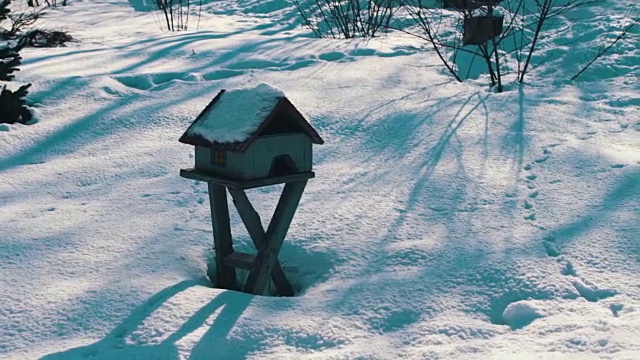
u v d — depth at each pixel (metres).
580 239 4.54
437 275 4.23
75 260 4.49
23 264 4.45
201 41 10.58
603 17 10.80
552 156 5.88
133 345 3.58
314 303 3.99
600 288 3.98
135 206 5.37
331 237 4.80
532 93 7.59
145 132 6.94
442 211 5.10
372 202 5.27
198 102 7.55
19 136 6.89
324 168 5.97
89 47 10.82
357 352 3.47
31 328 3.76
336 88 7.89
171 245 4.71
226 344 3.59
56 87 8.01
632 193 5.14
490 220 4.92
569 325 3.58
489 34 9.18
